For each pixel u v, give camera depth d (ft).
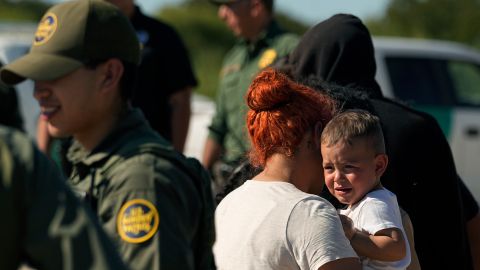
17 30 47.98
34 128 40.09
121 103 15.19
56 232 11.44
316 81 20.17
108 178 14.32
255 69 33.76
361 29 21.44
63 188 11.75
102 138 14.99
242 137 32.53
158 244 13.69
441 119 52.03
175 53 32.32
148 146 14.46
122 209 13.93
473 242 21.93
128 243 13.74
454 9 133.18
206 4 174.19
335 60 21.16
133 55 15.17
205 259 15.14
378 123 17.89
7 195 11.30
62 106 14.71
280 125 16.85
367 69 21.39
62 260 11.43
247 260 16.34
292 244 16.07
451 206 20.07
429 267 20.07
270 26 34.55
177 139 32.60
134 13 32.04
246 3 34.22
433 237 19.99
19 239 11.46
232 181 19.97
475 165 52.54
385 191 18.06
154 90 31.89
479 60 54.03
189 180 14.52
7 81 14.85
